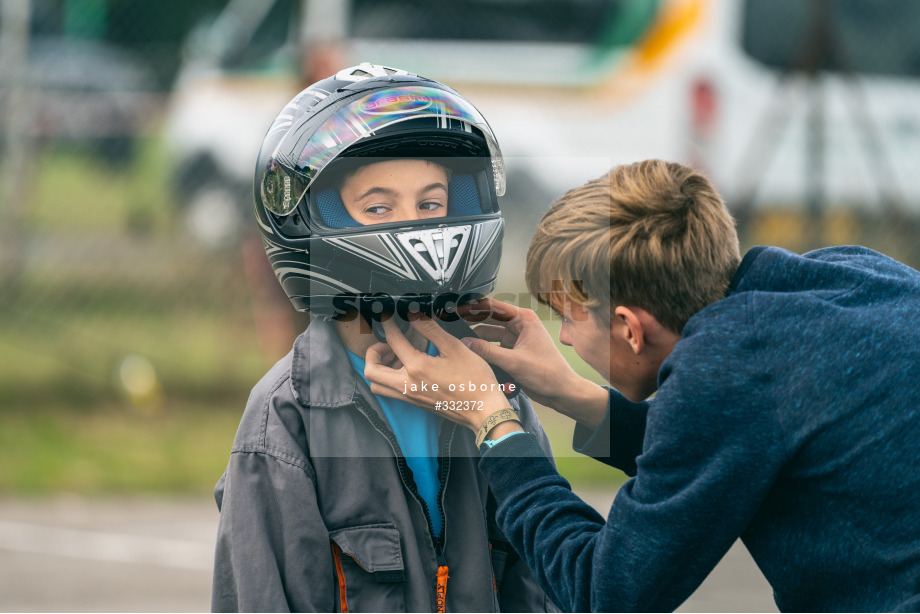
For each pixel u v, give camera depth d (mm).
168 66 29375
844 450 5555
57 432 20406
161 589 13781
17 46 24078
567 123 27000
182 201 27344
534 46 26938
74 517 16781
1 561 14672
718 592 13836
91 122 27531
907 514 5473
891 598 5480
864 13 29656
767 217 27672
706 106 27250
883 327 5691
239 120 28141
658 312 6184
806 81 26156
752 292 5926
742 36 27484
